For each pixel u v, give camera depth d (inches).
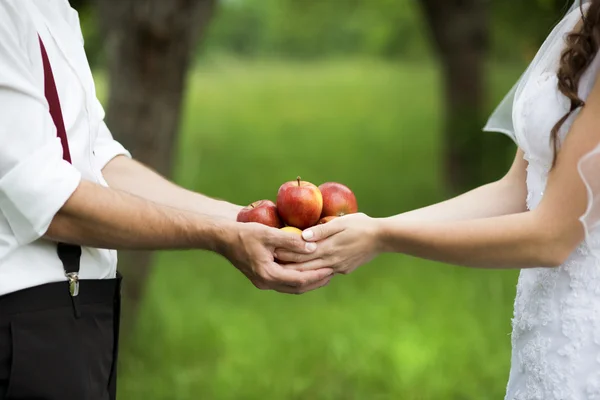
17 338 107.8
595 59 116.2
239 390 260.2
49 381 109.1
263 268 127.5
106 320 117.3
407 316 326.6
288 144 866.1
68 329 111.6
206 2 273.0
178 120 280.1
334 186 138.4
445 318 323.0
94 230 113.2
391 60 1891.0
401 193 569.9
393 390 257.0
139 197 117.7
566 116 116.1
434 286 368.8
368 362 278.2
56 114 113.8
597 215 116.1
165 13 263.9
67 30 122.6
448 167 556.4
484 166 543.2
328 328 315.9
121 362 272.7
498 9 552.7
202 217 124.1
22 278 109.3
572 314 119.1
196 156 738.8
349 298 356.2
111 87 274.4
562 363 119.6
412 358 272.8
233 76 1883.6
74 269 113.5
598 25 116.3
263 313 338.3
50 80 113.7
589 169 114.5
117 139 273.0
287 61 2439.7
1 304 108.3
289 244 127.2
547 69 123.3
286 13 2127.2
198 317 325.7
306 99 1360.7
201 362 283.9
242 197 571.8
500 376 265.3
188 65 277.4
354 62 2306.8
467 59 536.7
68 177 110.6
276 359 285.6
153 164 274.1
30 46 112.6
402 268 400.2
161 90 272.1
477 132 538.9
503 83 898.7
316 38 2405.3
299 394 257.3
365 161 730.8
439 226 124.6
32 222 108.7
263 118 1117.1
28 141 108.7
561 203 116.8
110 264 119.4
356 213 131.3
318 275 129.0
